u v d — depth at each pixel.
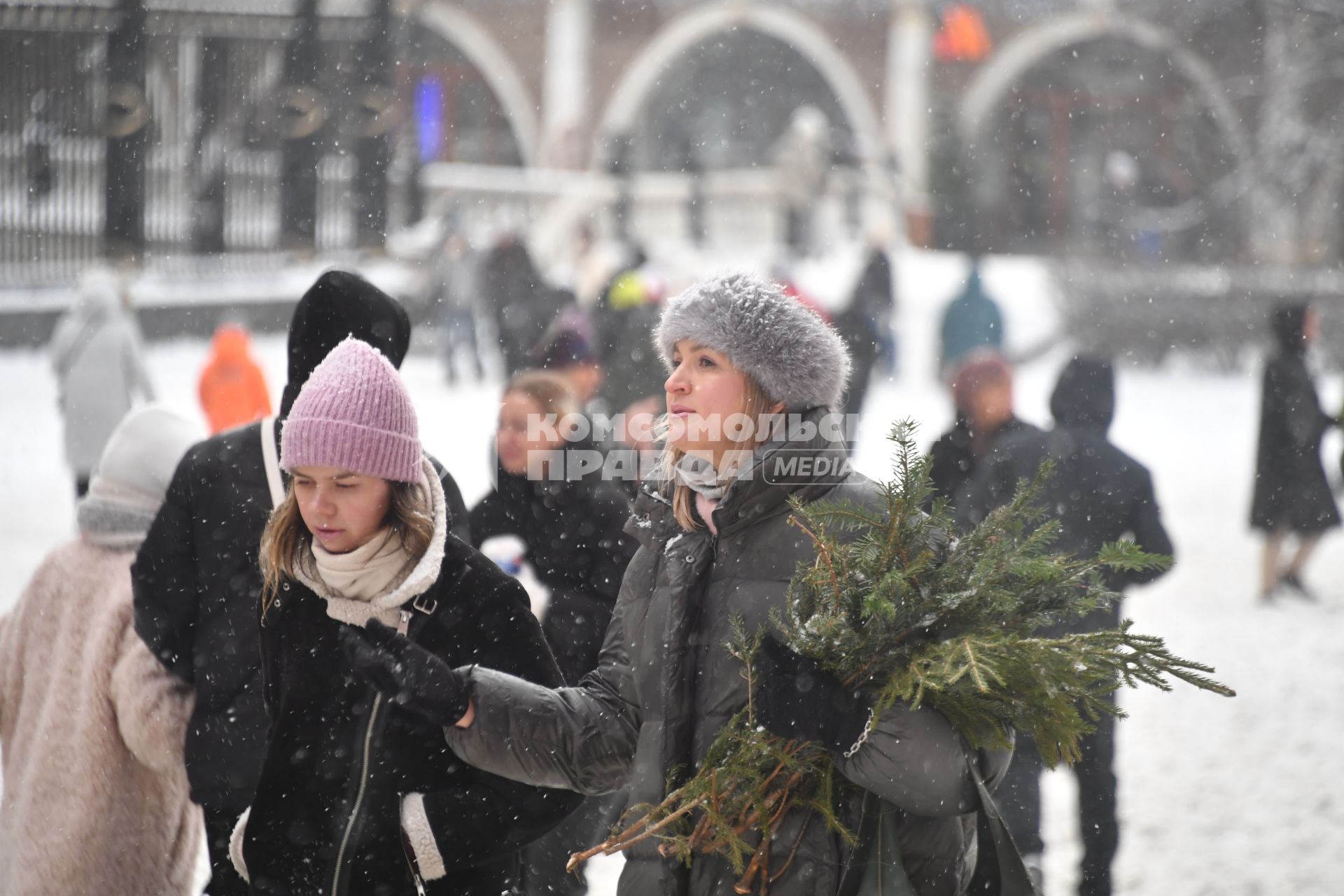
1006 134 154.50
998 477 20.16
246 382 37.06
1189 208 117.69
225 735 12.79
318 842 11.13
